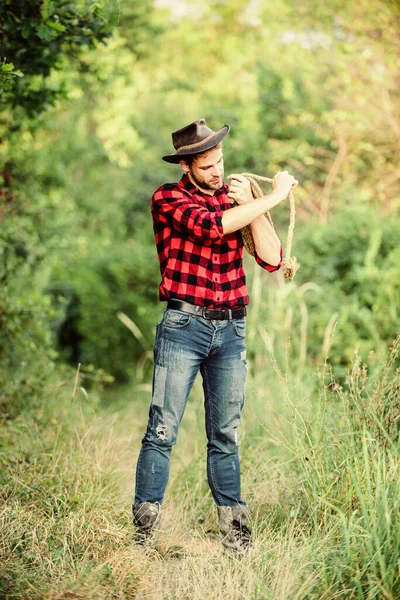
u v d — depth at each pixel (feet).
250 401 15.38
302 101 32.42
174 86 40.06
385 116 27.55
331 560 9.24
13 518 10.14
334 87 29.96
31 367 17.81
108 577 9.18
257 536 10.69
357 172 30.45
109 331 37.40
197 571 9.53
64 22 13.82
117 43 28.48
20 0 13.00
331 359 19.12
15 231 19.84
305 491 10.73
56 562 9.38
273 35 35.73
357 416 11.23
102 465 12.87
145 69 38.24
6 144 22.59
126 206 43.21
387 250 21.99
